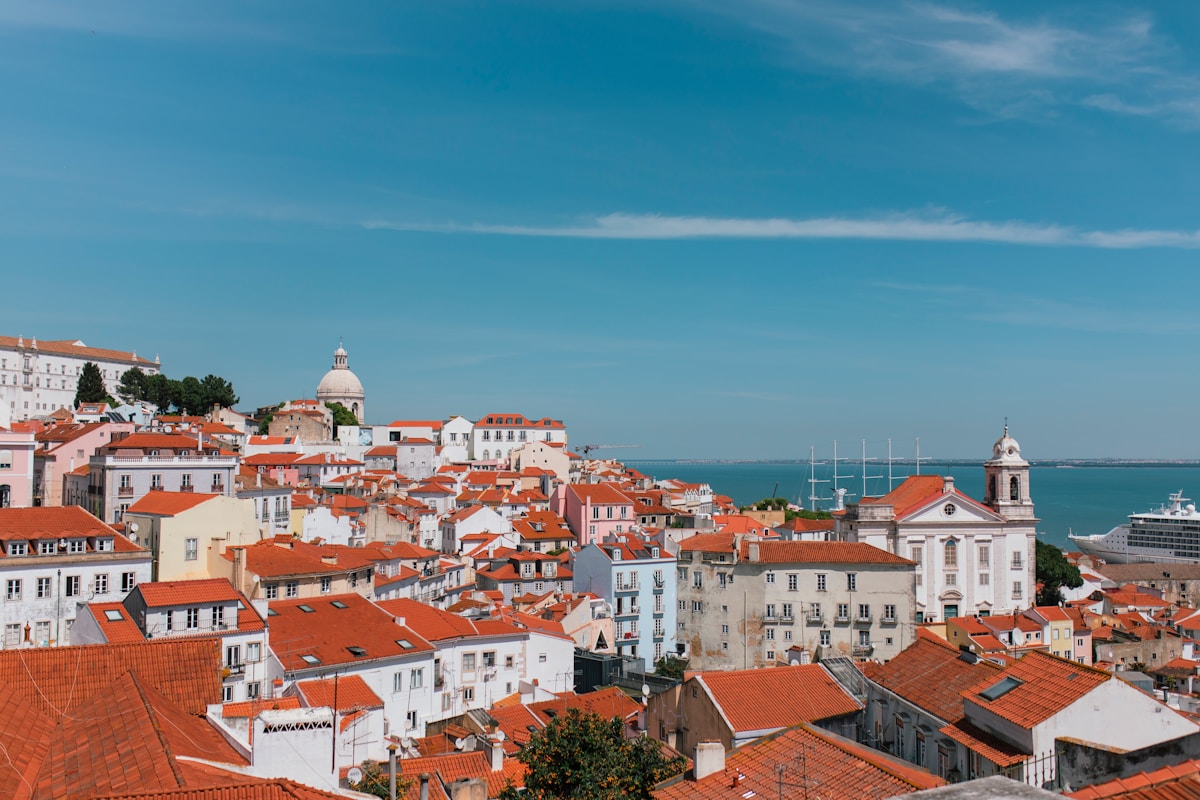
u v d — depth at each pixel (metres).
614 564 147.25
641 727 72.12
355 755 65.44
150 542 103.50
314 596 105.44
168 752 35.12
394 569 134.12
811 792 41.16
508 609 128.12
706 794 43.59
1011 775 41.84
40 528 95.56
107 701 44.56
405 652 92.00
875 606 134.88
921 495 171.12
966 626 130.75
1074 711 42.06
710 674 60.75
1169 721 42.56
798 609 136.38
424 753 76.88
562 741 48.66
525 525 193.12
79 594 94.69
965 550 164.00
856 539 163.50
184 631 82.06
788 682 60.84
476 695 102.31
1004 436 170.50
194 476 137.00
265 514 150.00
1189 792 29.31
